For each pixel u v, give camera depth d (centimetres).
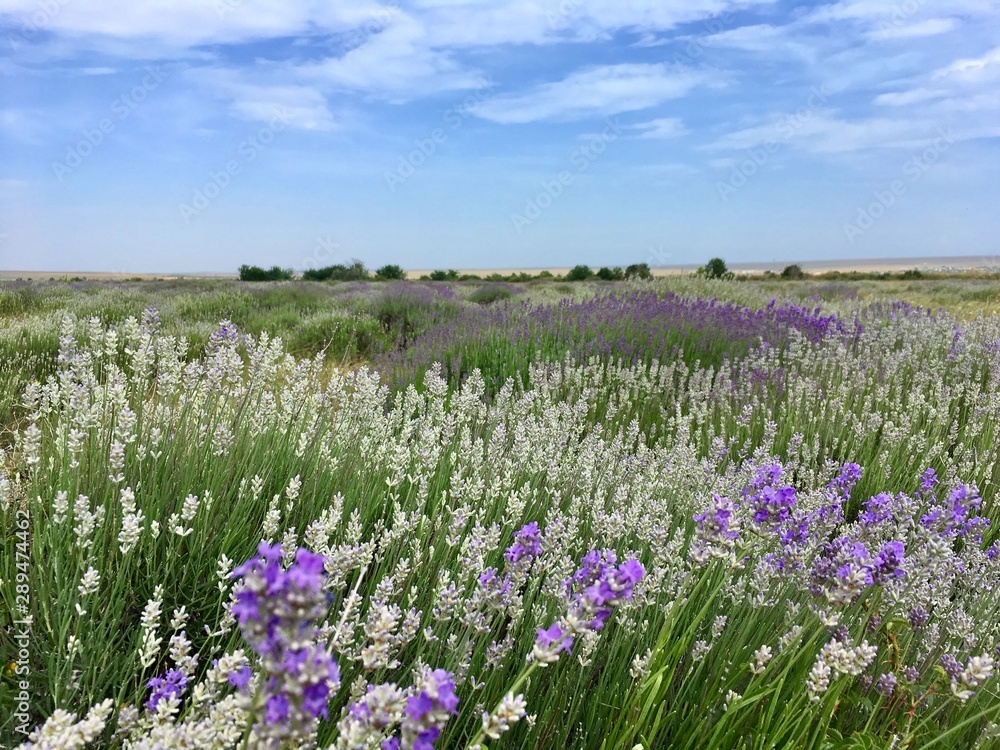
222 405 374
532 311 1032
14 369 671
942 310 1019
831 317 1033
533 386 652
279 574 95
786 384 682
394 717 127
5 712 196
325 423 396
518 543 202
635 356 829
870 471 481
